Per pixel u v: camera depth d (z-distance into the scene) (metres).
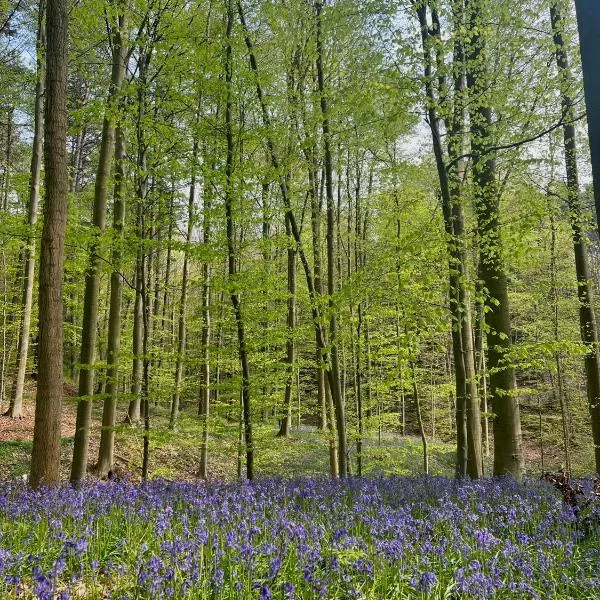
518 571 4.82
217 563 4.20
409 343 9.77
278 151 11.44
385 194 13.84
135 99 9.88
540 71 9.85
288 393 20.08
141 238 9.47
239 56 9.83
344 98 10.38
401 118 9.58
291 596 3.59
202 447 15.06
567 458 18.89
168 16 9.62
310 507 6.56
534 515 6.48
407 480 8.96
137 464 14.84
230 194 9.30
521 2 10.04
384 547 4.64
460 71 9.46
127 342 22.19
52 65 7.83
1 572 3.78
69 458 13.55
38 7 16.17
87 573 4.40
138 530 5.23
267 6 10.70
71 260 9.94
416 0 8.99
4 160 24.05
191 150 9.88
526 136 9.77
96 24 10.67
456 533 5.34
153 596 3.66
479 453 11.43
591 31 3.10
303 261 11.59
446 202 9.20
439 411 27.77
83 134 25.78
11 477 11.53
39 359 7.52
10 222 10.12
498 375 10.45
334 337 11.42
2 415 17.08
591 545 5.68
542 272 18.20
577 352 9.26
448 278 9.27
